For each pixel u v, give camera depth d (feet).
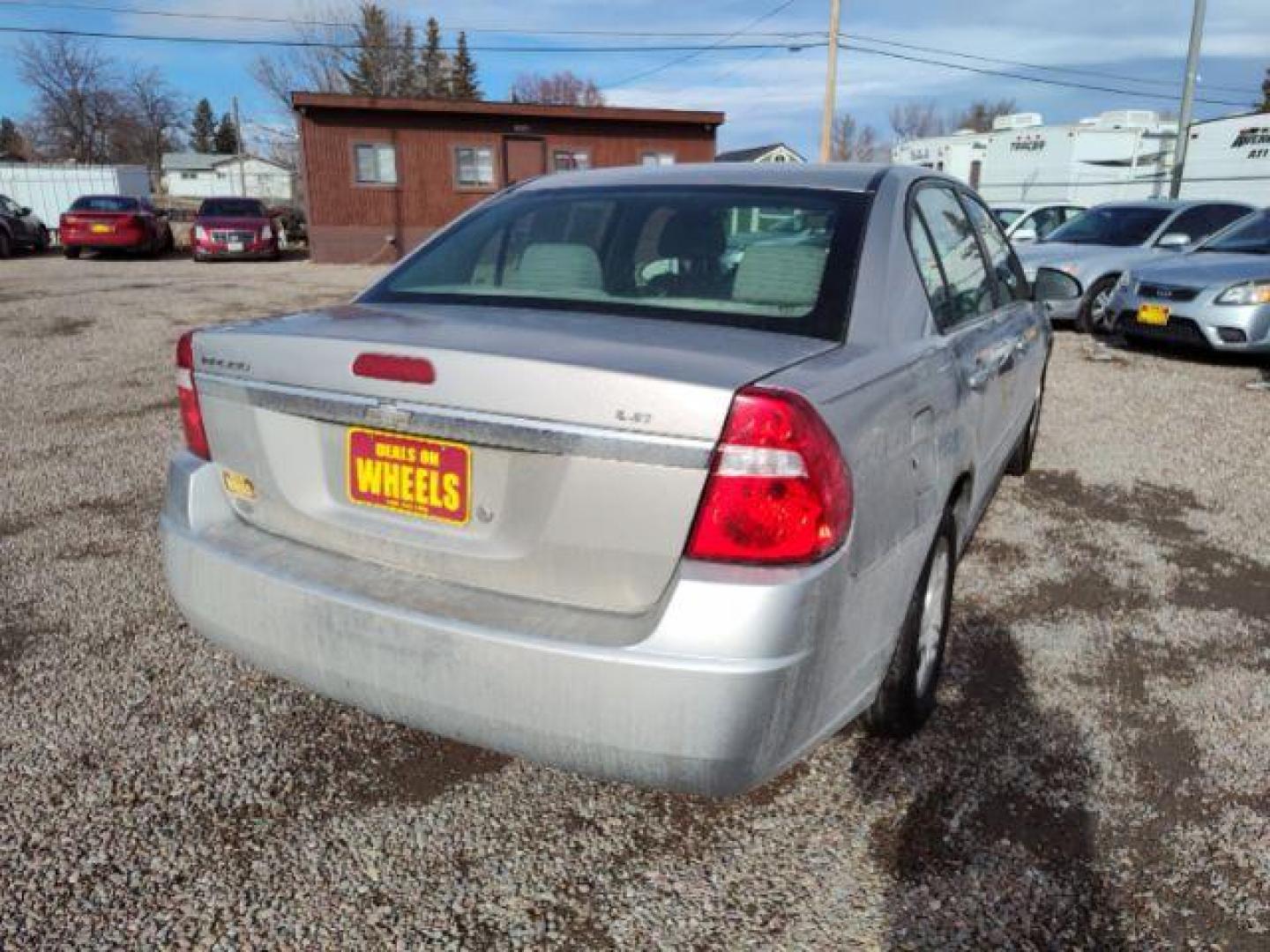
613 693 5.77
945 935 6.65
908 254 8.66
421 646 6.28
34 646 10.44
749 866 7.32
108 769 8.34
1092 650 10.85
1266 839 7.66
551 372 5.94
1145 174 77.97
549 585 6.20
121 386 23.79
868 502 6.50
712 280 7.98
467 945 6.55
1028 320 13.53
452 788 8.21
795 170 9.49
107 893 6.94
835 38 84.33
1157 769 8.59
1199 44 67.10
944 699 9.70
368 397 6.61
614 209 9.09
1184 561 13.60
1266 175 67.67
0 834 7.50
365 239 70.54
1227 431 20.88
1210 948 6.59
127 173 93.15
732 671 5.62
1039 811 7.97
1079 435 20.54
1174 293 28.71
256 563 7.09
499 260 8.85
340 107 67.62
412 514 6.68
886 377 7.12
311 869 7.23
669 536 5.80
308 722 9.13
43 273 55.93
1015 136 83.20
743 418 5.69
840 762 8.57
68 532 13.84
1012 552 13.80
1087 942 6.62
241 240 67.15
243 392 7.31
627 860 7.38
